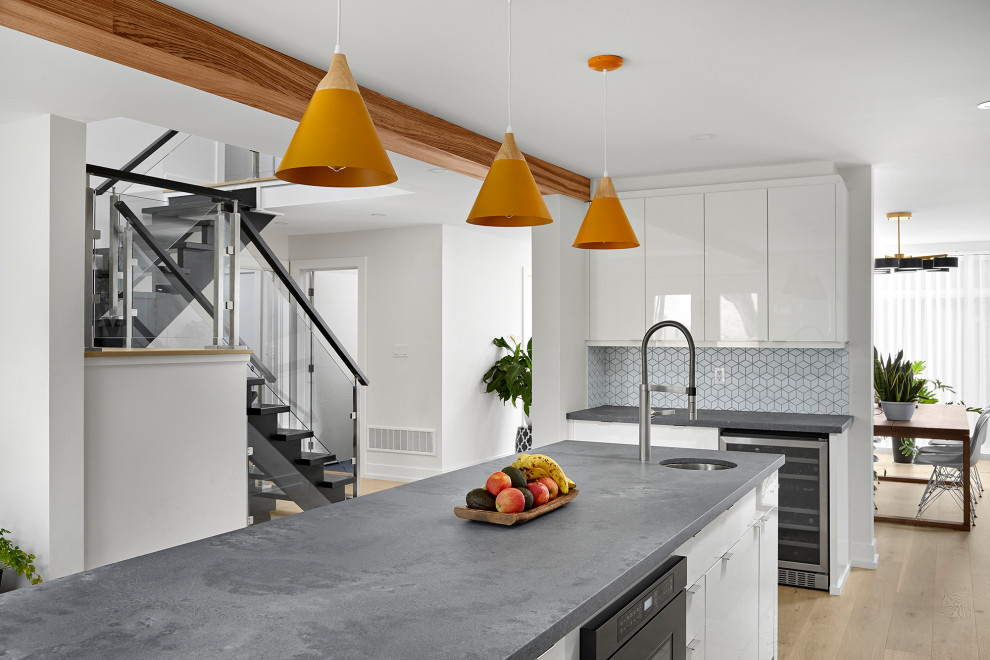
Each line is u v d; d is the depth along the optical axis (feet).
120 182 18.58
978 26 9.11
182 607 4.97
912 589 15.23
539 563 5.95
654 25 9.15
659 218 17.26
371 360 26.02
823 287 15.79
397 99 11.99
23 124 11.44
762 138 14.32
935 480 23.48
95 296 12.65
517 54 10.10
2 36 8.43
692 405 10.46
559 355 16.99
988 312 30.91
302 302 18.86
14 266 11.46
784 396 17.39
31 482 11.23
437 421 24.85
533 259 17.37
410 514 7.64
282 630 4.58
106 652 4.25
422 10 8.72
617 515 7.58
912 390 21.70
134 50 8.40
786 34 9.39
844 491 15.78
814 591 15.16
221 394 14.15
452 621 4.73
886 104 12.21
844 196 15.92
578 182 17.57
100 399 12.11
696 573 7.69
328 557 6.13
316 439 19.13
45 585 5.41
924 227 26.86
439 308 24.77
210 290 14.65
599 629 5.51
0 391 11.59
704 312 16.78
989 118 12.98
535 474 8.13
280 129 12.48
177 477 13.29
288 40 9.64
